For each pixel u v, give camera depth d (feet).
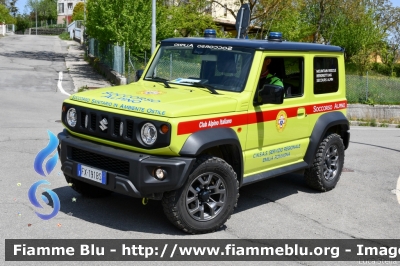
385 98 69.82
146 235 18.30
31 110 45.98
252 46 20.48
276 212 22.00
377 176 30.09
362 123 63.52
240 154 19.43
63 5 294.05
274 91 19.15
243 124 19.62
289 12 90.12
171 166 17.01
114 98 18.85
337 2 106.63
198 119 17.71
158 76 22.61
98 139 18.61
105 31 77.05
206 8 94.94
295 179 27.89
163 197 17.76
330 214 22.31
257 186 26.12
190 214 18.06
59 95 57.82
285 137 22.15
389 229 20.88
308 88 23.36
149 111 17.38
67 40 178.70
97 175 18.17
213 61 21.01
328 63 24.91
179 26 84.69
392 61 138.00
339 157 26.08
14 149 29.96
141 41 74.28
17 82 65.82
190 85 20.97
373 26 128.36
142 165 17.07
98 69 86.43
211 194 18.60
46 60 100.17
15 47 127.13
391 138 48.11
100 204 21.33
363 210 23.22
